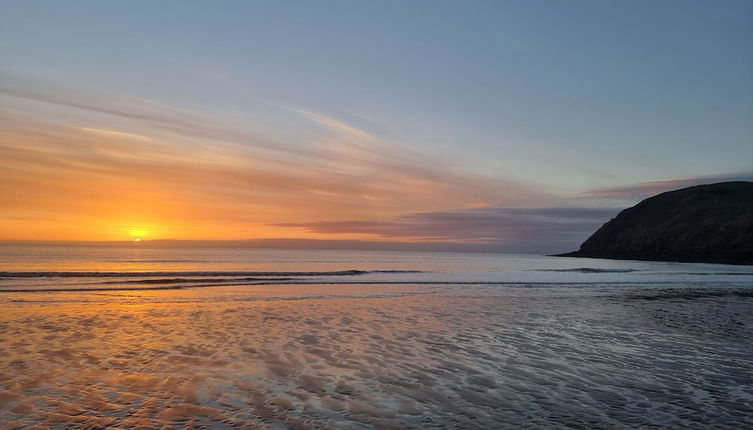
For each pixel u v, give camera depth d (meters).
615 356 10.92
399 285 30.81
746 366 10.09
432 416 6.66
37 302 18.70
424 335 13.29
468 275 44.16
